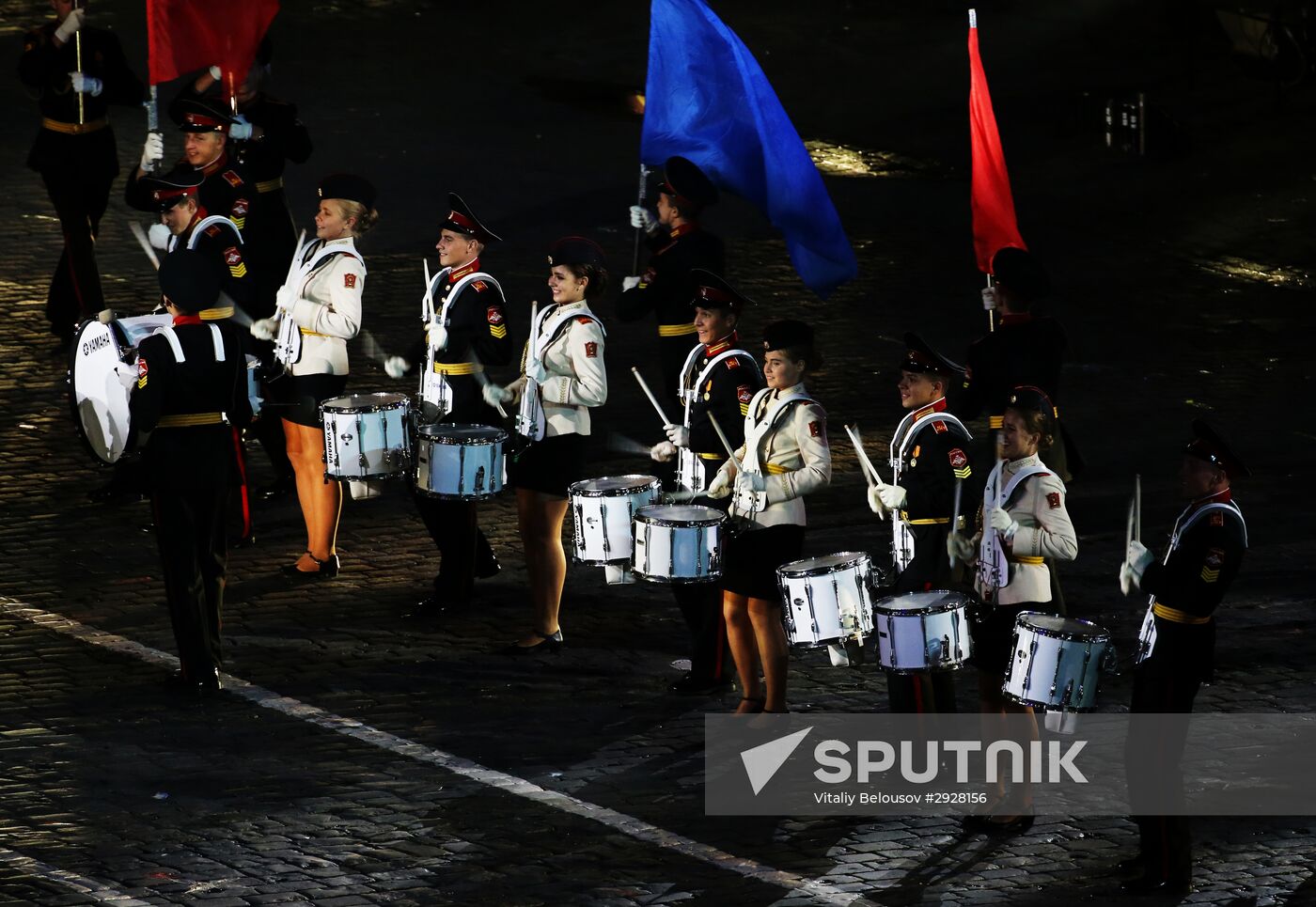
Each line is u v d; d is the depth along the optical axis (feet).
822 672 148.46
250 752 132.57
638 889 113.70
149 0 191.62
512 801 125.59
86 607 158.40
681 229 168.55
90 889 112.47
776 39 366.63
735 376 141.28
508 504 185.26
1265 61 324.39
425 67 339.77
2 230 252.42
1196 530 113.80
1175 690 114.32
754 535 135.03
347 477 150.51
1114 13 382.42
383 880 114.42
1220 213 282.36
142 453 142.00
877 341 229.45
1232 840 120.98
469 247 156.56
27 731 135.13
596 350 149.48
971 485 127.03
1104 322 240.32
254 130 195.11
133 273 239.30
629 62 348.59
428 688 144.15
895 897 113.29
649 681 146.30
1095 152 309.01
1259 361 228.22
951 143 312.71
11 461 189.57
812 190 162.71
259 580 165.58
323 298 163.12
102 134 213.66
